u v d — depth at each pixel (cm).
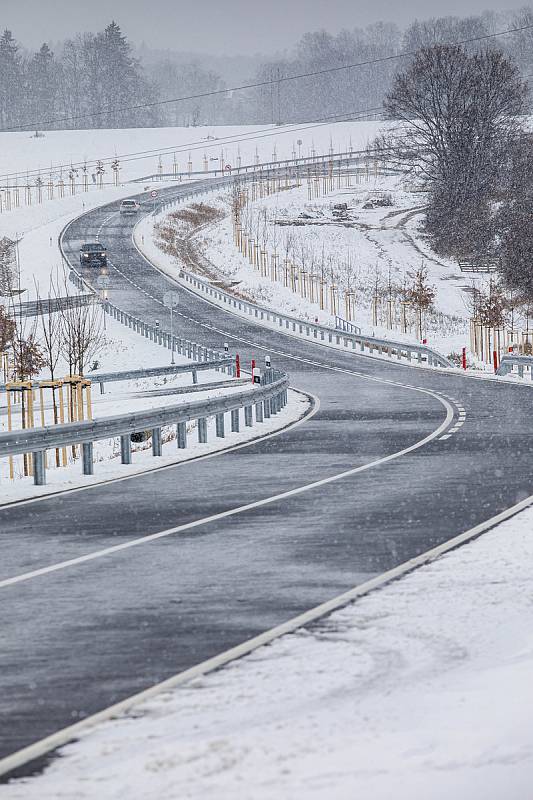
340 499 4128
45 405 10975
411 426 7075
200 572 2880
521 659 1953
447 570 2780
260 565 2945
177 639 2209
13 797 1389
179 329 18600
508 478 4572
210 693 1831
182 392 11456
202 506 4059
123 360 15988
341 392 10250
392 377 11975
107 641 2212
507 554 2950
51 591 2702
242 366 14038
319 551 3116
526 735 1502
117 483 4841
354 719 1634
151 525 3666
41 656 2111
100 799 1362
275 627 2273
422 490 4300
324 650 2077
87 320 18862
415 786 1331
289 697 1789
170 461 5597
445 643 2098
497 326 17725
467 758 1423
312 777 1382
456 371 12662
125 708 1767
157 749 1543
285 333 18388
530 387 10119
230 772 1423
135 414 5594
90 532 3569
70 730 1666
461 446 5862
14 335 15750
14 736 1656
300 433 6869
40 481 4888
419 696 1748
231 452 5941
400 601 2461
